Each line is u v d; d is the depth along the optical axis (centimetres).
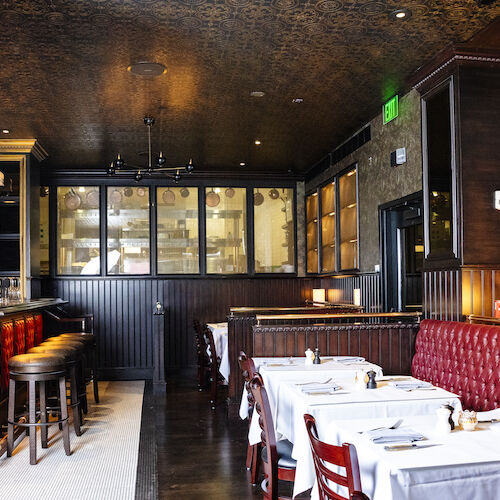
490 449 247
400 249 688
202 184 1041
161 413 691
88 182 1012
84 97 621
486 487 228
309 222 1034
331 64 538
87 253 1008
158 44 484
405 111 621
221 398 788
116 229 1016
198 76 562
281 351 556
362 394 365
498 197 512
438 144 546
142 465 488
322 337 562
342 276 854
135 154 899
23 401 629
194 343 1022
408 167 618
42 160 898
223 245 1043
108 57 511
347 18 441
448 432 273
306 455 329
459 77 511
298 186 1060
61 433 591
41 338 747
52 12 422
